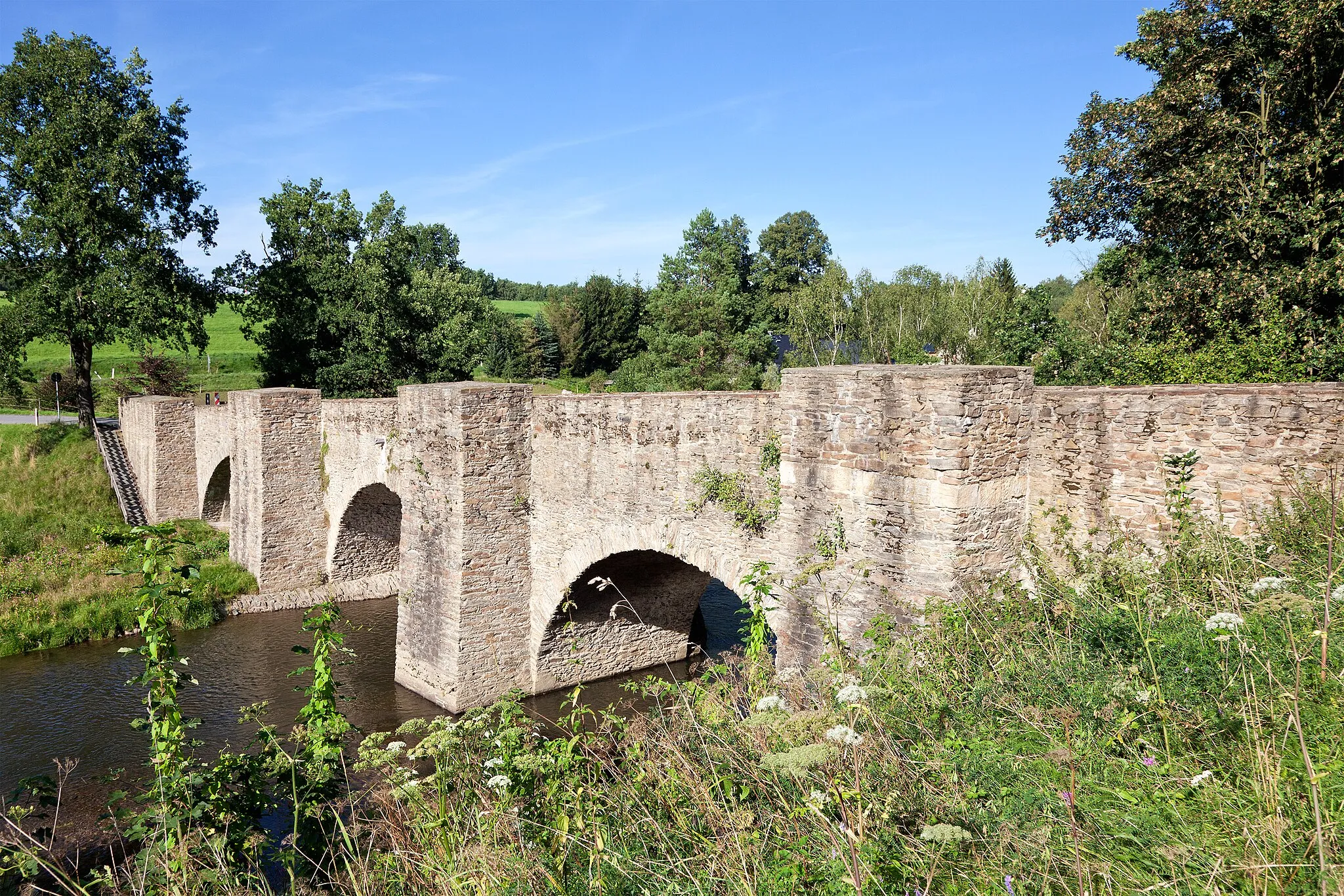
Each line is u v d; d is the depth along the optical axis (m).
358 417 22.80
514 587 17.66
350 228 39.72
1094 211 20.34
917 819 4.89
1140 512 8.95
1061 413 9.66
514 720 9.34
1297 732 4.86
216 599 24.53
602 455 15.62
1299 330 15.05
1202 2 17.25
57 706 18.19
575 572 16.52
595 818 6.43
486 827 6.75
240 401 26.55
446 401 17.02
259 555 25.61
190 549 27.94
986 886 4.30
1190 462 8.09
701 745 7.18
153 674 8.43
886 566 9.75
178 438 34.59
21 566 26.38
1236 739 5.09
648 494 14.64
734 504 12.81
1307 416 7.83
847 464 10.14
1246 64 17.39
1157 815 4.54
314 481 26.25
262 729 9.54
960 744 5.79
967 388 9.10
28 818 12.59
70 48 33.00
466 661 17.19
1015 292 49.62
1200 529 8.04
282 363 38.53
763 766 5.95
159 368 48.28
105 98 33.59
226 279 38.06
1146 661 6.18
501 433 17.20
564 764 7.63
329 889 7.52
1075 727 5.54
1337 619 5.77
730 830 5.43
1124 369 15.41
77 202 31.59
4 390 44.38
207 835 7.86
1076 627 7.45
